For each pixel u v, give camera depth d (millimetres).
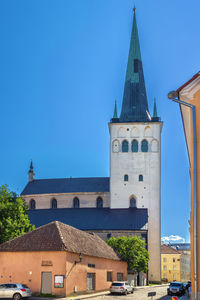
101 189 98625
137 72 101062
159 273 87375
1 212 59656
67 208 98188
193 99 23312
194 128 22547
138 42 103438
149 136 94250
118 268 63688
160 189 92188
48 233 48250
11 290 40469
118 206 92250
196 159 22328
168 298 48094
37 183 105750
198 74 23016
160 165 93125
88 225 88062
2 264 46625
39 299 41469
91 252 52500
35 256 45750
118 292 51906
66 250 44719
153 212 91000
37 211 98125
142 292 58562
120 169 93812
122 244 70062
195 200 21984
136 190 92375
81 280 48531
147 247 83750
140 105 98188
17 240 48188
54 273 44562
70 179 103812
